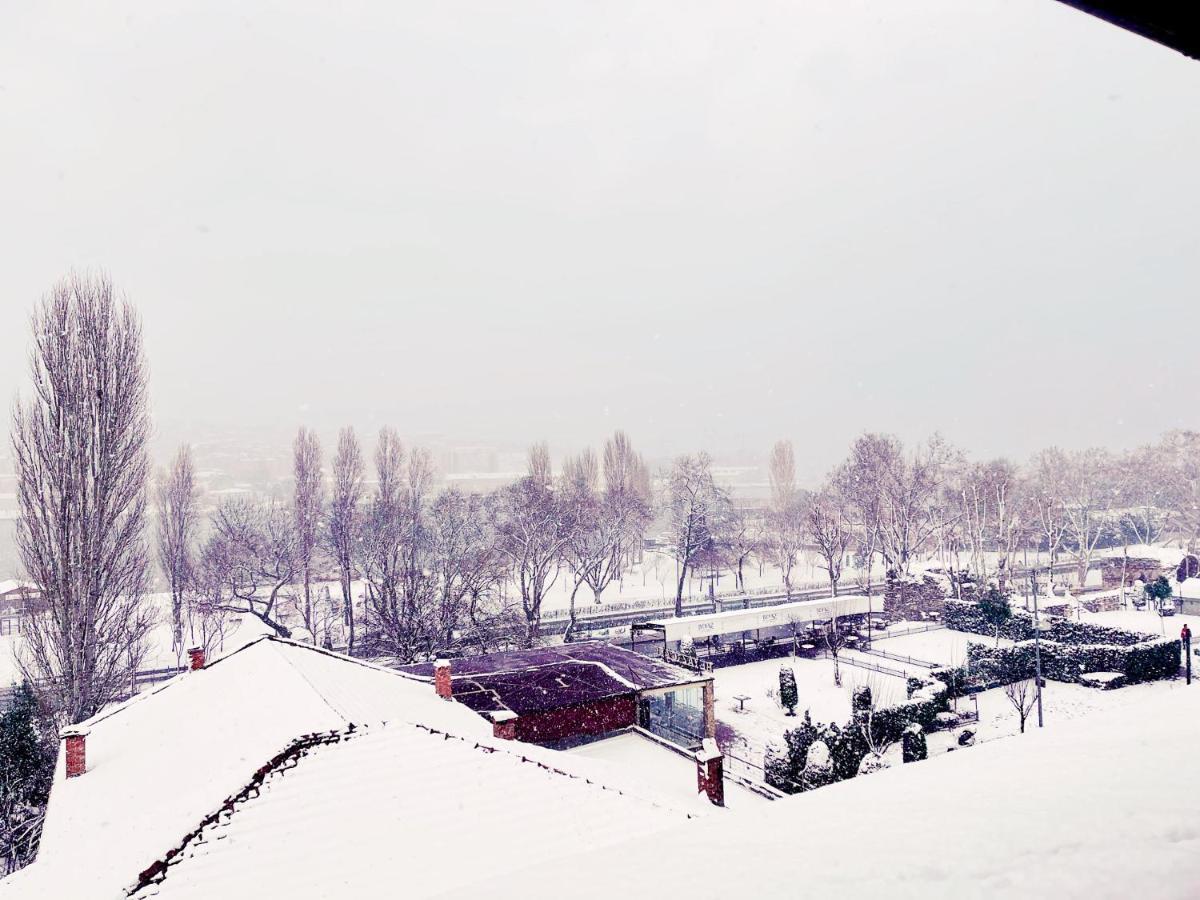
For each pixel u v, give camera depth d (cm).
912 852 234
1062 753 337
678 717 2917
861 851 241
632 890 227
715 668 4003
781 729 2894
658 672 2600
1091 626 3497
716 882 229
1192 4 179
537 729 2186
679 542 6750
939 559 6731
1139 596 4875
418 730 1335
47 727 2500
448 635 4100
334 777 1184
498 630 4231
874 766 2311
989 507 6650
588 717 2295
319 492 5462
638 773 1992
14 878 1182
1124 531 7562
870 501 6631
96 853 1153
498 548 5172
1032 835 237
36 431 2577
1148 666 3300
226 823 1074
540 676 2525
